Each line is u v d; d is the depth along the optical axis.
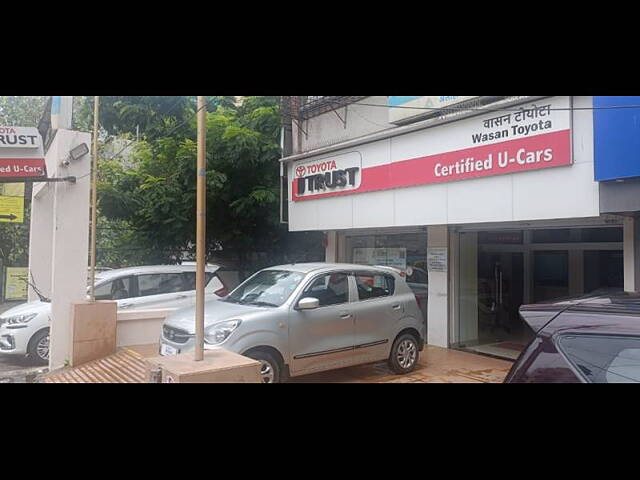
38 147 8.44
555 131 7.04
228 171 12.40
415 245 10.89
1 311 17.33
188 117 12.82
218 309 7.00
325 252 12.63
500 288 10.80
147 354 8.64
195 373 4.30
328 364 7.09
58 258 8.62
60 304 8.62
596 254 9.27
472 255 10.39
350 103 10.57
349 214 10.33
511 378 2.92
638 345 2.58
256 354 6.42
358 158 10.12
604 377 2.62
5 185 14.85
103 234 17.89
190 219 12.35
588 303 3.08
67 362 8.58
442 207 8.57
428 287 10.38
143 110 12.38
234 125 12.27
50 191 10.95
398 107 9.14
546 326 2.94
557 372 2.75
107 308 8.66
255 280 8.00
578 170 6.83
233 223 12.95
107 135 15.54
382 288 8.06
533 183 7.33
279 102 12.28
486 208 7.91
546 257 10.20
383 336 7.74
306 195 11.38
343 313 7.30
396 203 9.38
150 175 12.59
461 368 8.41
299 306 6.80
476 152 8.02
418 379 7.65
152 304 10.26
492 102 7.86
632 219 7.12
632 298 3.16
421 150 8.89
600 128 6.32
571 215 6.89
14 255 22.73
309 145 11.77
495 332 10.69
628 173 6.04
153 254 13.80
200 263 4.62
